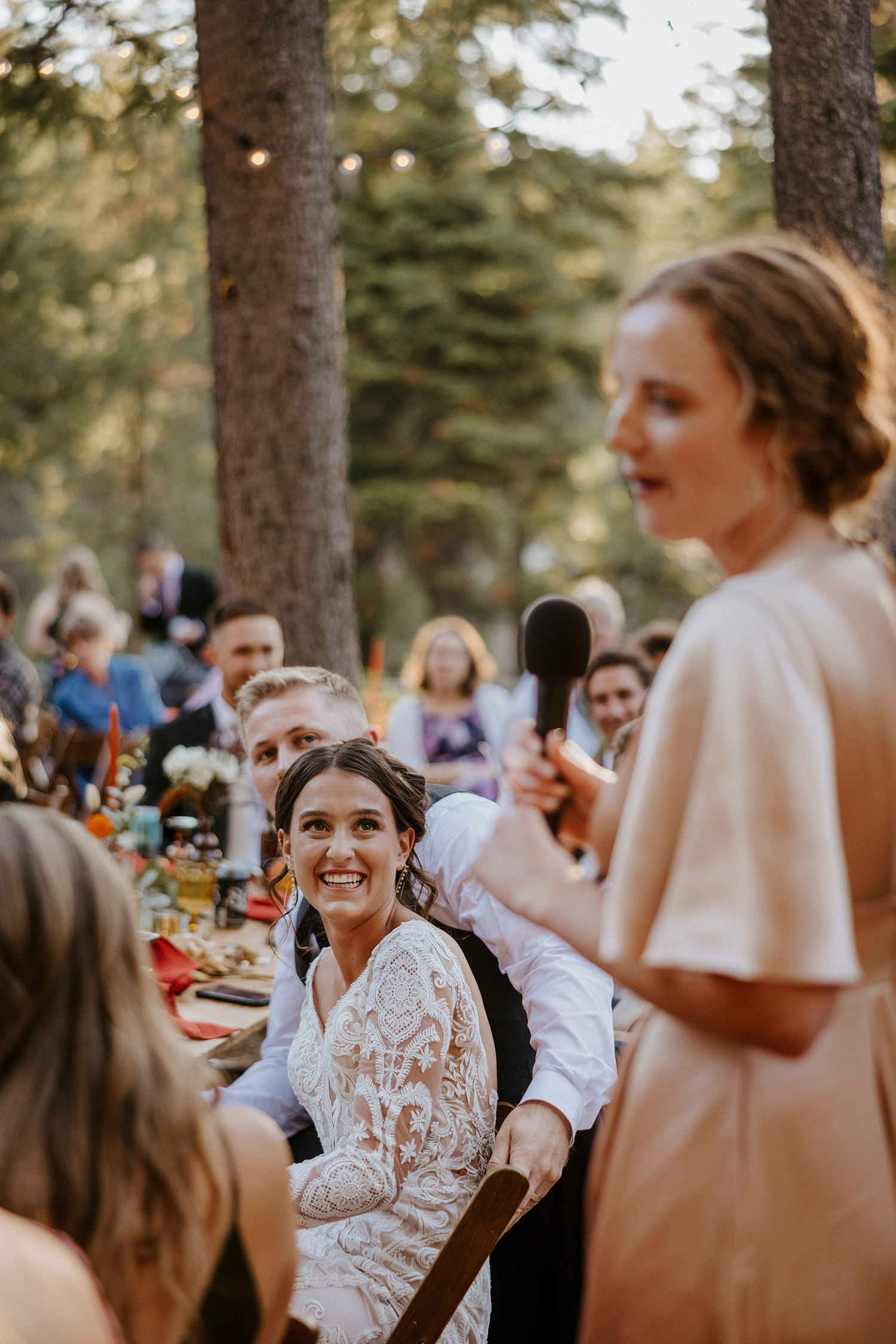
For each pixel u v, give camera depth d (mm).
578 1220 2273
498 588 17609
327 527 4410
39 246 11344
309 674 2920
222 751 4086
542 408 17141
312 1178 1916
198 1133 1177
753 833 914
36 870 1121
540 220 16500
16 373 12547
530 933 2311
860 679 978
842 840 987
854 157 3305
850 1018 1032
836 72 3283
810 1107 1022
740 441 986
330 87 4422
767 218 6613
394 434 17047
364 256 16422
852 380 1008
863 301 1040
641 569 17500
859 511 1110
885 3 5016
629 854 984
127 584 16281
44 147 8844
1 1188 1086
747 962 891
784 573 1010
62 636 6492
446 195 16344
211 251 4414
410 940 2033
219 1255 1215
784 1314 1018
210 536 16469
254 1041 3094
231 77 4238
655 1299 1066
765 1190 1027
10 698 5488
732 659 954
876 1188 1019
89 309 12281
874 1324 1013
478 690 6336
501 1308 2279
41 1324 968
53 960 1109
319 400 4367
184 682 6414
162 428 15578
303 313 4305
